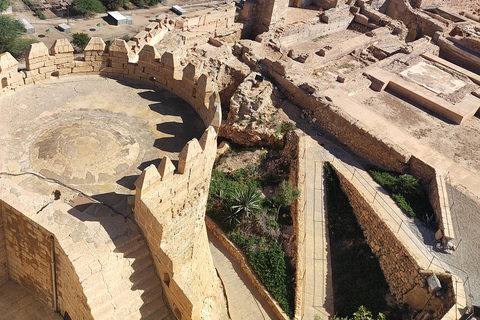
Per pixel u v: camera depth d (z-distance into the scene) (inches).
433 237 1248.2
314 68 1927.9
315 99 1681.8
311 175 1477.6
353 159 1553.9
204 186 709.9
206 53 1902.1
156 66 830.5
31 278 706.8
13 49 2603.3
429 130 1643.7
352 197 1407.5
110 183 650.8
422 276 1127.6
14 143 671.8
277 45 1988.2
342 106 1657.2
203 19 1973.4
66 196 623.5
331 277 1259.8
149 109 790.5
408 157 1453.0
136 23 3336.6
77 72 834.2
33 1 3361.2
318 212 1385.3
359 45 2106.3
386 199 1374.3
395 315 1171.9
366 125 1568.7
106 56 832.3
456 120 1700.3
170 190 622.8
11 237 662.5
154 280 650.2
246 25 2153.1
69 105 762.8
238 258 1368.1
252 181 1579.7
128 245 617.3
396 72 1942.7
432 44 2231.8
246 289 1289.4
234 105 1705.2
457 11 2664.9
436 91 1829.5
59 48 796.0
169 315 671.1
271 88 1779.0
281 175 1583.4
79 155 671.8
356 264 1284.4
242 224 1435.8
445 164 1454.2
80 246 586.2
